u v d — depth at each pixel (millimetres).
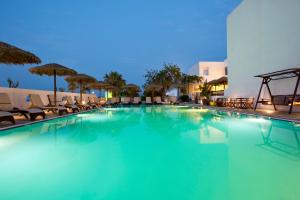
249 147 3965
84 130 6090
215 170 2822
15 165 3113
